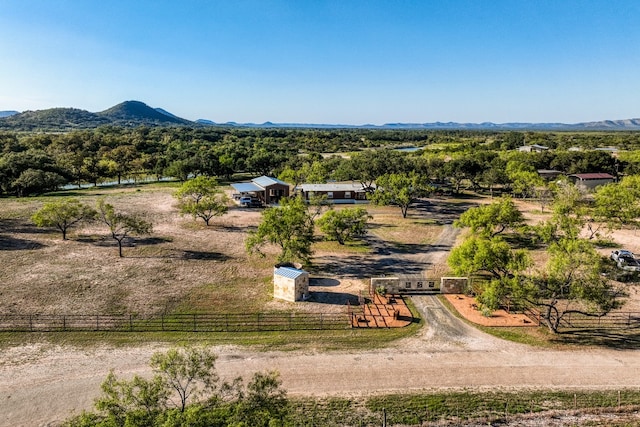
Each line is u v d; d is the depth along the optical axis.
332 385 24.92
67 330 30.83
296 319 33.41
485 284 33.72
